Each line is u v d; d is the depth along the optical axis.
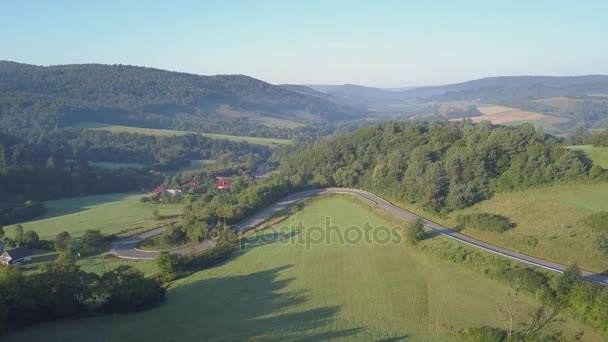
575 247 67.56
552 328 51.03
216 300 65.81
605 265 62.34
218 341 51.41
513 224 79.69
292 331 54.34
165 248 95.94
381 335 53.06
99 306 62.59
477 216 84.00
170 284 74.81
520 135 105.69
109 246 99.06
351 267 76.31
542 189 89.88
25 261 89.12
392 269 73.81
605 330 48.22
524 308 56.00
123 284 62.41
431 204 97.12
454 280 67.00
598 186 85.75
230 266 81.50
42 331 52.12
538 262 66.38
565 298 53.88
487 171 99.38
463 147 111.00
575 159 91.12
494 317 54.94
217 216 108.50
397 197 111.12
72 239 97.69
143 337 51.62
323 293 66.75
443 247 77.19
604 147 103.06
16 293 52.88
